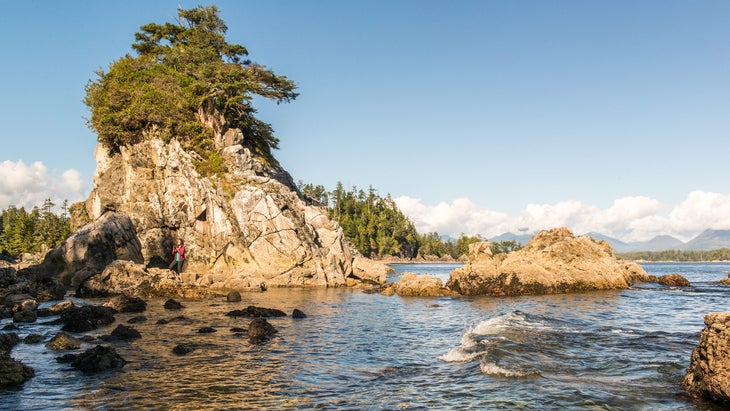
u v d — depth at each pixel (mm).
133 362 15609
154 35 65938
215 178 49219
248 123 65625
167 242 51312
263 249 46656
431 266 158500
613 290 41469
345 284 49500
